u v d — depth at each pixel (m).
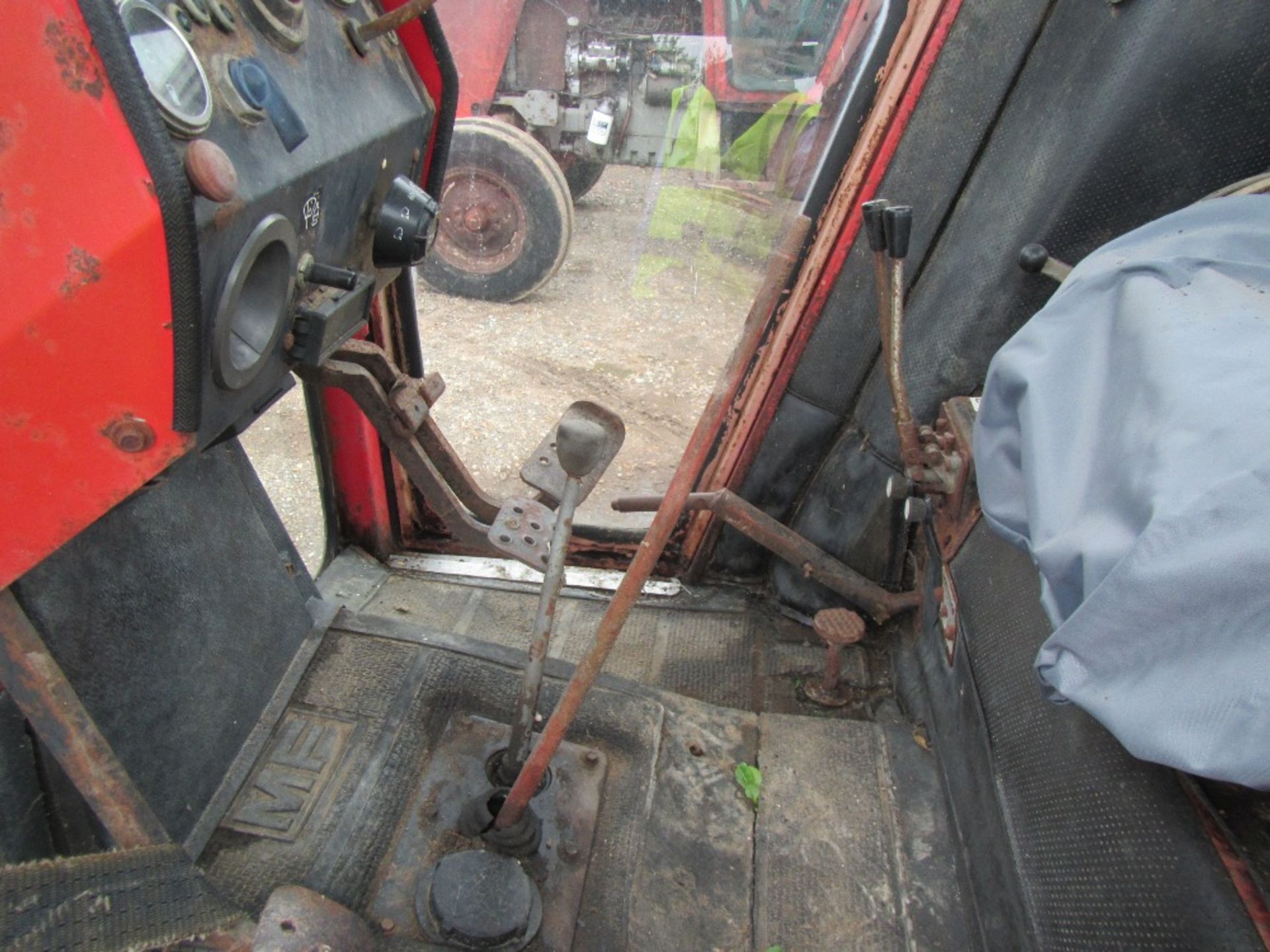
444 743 1.72
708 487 2.34
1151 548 0.85
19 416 0.88
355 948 1.23
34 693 1.12
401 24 1.30
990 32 1.71
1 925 0.87
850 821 1.67
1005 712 1.51
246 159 0.96
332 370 1.49
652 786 1.69
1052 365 1.24
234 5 1.03
